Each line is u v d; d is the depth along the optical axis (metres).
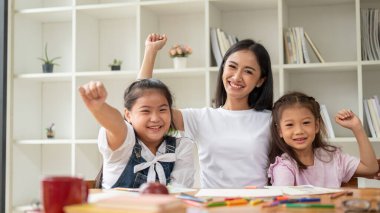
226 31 2.80
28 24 3.04
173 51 2.62
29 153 3.03
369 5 2.62
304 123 1.65
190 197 1.00
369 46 2.42
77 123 2.79
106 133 1.39
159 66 2.89
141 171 1.46
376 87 2.61
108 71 2.74
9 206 2.88
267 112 1.90
